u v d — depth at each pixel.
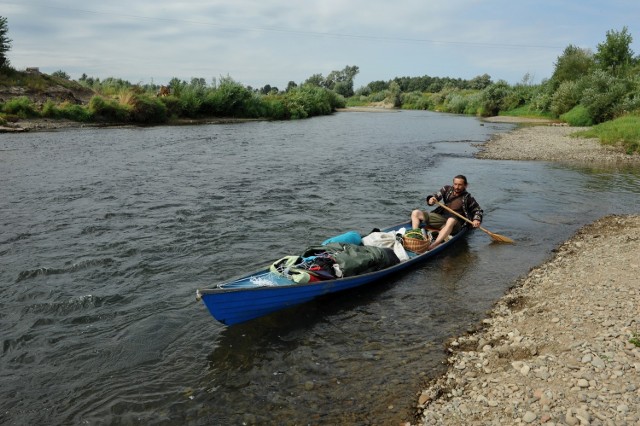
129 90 41.59
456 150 24.41
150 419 4.47
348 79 131.25
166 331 6.05
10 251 8.59
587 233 10.20
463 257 8.93
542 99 54.31
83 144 23.50
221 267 8.08
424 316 6.52
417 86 132.75
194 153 21.45
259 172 16.86
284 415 4.51
